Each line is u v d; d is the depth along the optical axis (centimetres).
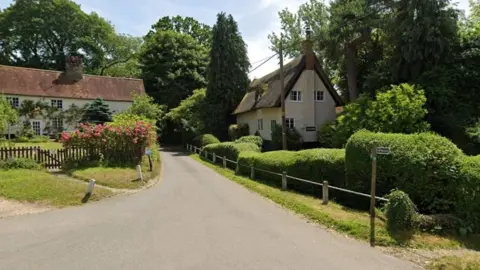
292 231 758
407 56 2116
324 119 3105
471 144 1823
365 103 2045
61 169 1672
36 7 4828
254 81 4284
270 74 3753
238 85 4006
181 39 5297
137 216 890
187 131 4097
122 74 6081
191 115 4041
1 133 2189
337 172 1106
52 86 4069
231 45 3994
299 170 1284
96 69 5688
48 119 3909
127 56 6109
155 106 3759
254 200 1126
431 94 1977
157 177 1677
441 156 820
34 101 3838
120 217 880
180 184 1475
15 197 1080
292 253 610
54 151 1706
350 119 2031
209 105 3922
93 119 3794
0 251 617
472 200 750
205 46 6144
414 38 2084
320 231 762
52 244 656
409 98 1778
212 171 2014
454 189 790
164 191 1292
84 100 4169
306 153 1277
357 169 970
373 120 1842
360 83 3234
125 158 1847
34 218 876
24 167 1576
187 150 3881
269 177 1505
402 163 860
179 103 5088
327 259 582
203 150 3002
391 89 2048
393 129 1731
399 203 750
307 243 671
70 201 1064
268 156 1562
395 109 1758
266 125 3184
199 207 1006
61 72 4331
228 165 2245
